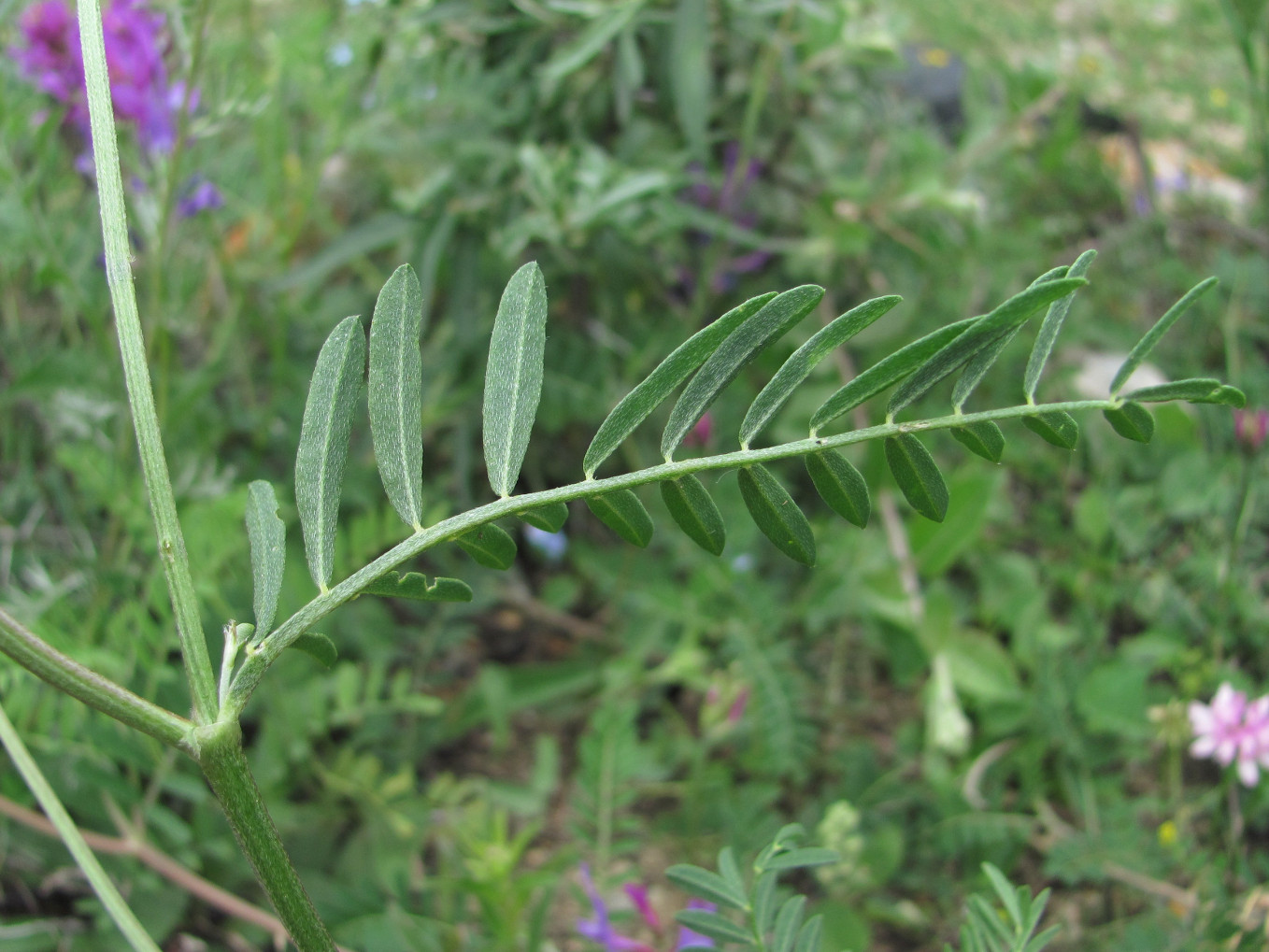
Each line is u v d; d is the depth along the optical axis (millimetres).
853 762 403
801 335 522
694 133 427
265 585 176
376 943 303
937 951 358
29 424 448
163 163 404
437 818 375
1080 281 161
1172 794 379
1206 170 828
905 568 455
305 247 608
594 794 359
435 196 454
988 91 755
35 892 329
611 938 303
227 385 513
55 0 401
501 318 177
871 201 550
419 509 176
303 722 358
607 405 487
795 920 211
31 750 316
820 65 531
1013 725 406
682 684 463
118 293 185
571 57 416
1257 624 430
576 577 503
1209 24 1098
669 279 513
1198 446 513
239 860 340
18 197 370
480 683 424
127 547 374
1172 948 303
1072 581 469
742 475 174
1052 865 348
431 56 481
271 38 481
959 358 169
